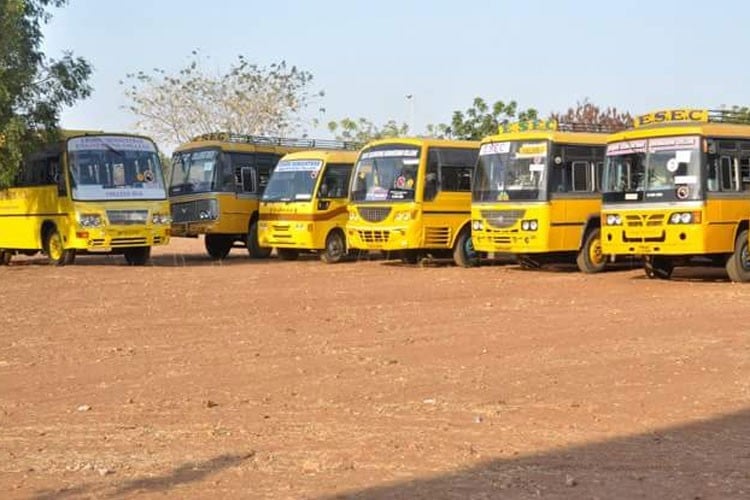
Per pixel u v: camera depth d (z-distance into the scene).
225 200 31.77
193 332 15.41
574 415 10.10
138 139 28.11
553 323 16.11
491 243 24.66
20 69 27.22
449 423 9.77
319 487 7.80
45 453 8.82
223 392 11.20
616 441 9.12
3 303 19.20
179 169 32.81
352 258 30.08
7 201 29.94
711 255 21.77
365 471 8.22
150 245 27.89
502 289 21.03
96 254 34.41
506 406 10.48
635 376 11.95
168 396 11.02
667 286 21.11
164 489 7.80
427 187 26.36
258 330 15.58
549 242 23.80
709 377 11.86
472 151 27.34
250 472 8.21
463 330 15.47
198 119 56.56
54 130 28.05
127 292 20.95
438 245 26.56
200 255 35.41
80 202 27.12
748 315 16.66
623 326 15.69
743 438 9.23
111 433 9.49
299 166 29.98
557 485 7.82
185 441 9.18
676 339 14.45
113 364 12.83
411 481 7.93
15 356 13.44
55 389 11.44
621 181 21.66
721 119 22.20
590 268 24.47
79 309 18.22
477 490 7.70
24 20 27.42
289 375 12.08
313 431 9.49
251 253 32.56
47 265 29.11
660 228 20.94
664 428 9.59
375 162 27.14
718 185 20.89
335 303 18.89
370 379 11.83
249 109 56.84
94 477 8.12
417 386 11.45
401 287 21.61
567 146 24.14
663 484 7.85
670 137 20.98
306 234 29.25
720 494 7.61
